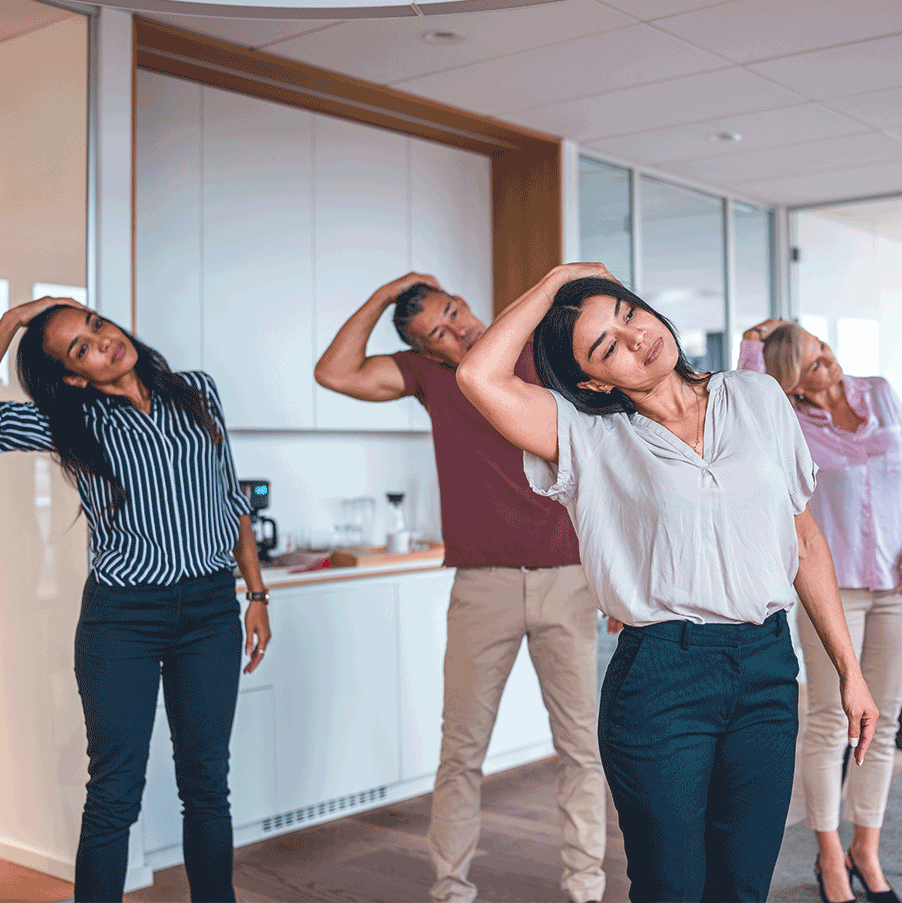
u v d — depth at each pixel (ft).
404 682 11.88
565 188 14.17
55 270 9.34
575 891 8.39
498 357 5.21
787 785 5.09
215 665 7.62
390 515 13.69
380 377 8.71
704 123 13.33
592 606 8.23
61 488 9.35
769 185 16.31
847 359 16.46
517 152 14.56
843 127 13.44
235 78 11.46
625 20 9.96
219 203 11.73
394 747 11.74
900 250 16.11
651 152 14.73
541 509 7.95
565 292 5.21
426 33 10.27
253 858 10.07
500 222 14.83
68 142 9.42
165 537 7.43
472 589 8.21
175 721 7.64
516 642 8.27
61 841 9.35
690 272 16.30
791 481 5.11
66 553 9.36
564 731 8.36
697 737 5.03
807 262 17.19
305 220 12.56
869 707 5.32
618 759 5.09
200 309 11.55
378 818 11.27
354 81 11.62
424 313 8.41
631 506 5.11
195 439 7.66
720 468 4.94
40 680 9.37
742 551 4.94
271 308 12.21
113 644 7.32
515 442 5.35
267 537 12.64
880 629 7.89
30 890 9.15
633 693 5.07
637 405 5.28
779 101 12.41
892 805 7.87
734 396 5.11
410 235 13.76
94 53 9.52
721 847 5.18
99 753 7.36
